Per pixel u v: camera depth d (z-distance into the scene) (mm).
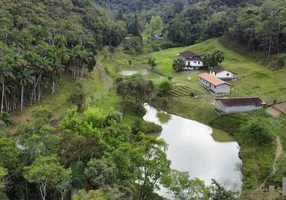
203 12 155375
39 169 25328
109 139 38906
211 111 67625
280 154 48688
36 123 35000
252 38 102812
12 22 81375
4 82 53562
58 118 56281
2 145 28375
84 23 119000
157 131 60781
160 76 98000
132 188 30156
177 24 148375
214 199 32375
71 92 67062
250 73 88000
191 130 62562
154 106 74562
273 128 57031
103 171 28141
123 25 149000
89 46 102625
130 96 67875
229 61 103625
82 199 23281
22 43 70688
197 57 103750
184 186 29828
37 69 60062
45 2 112688
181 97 76188
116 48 132875
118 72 101688
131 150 31672
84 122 42375
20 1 99938
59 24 95875
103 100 70562
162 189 39219
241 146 54406
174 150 53625
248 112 64688
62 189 27328
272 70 87062
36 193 29859
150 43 152250
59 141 32375
